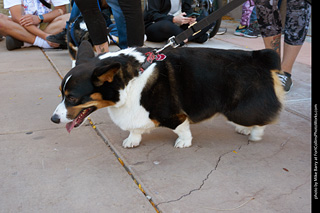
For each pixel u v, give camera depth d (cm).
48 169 249
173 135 311
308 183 230
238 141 297
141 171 247
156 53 263
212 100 265
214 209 204
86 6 384
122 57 256
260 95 262
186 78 259
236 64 264
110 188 226
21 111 358
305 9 377
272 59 265
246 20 738
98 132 316
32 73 495
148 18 650
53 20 653
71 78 238
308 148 281
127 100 255
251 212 201
